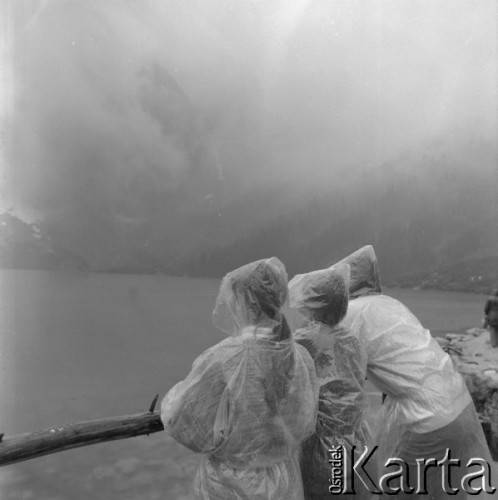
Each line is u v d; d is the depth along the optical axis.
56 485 7.70
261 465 2.36
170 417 2.37
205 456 2.51
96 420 2.76
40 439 2.56
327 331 2.93
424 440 3.14
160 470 8.07
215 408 2.35
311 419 2.53
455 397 3.19
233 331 2.62
